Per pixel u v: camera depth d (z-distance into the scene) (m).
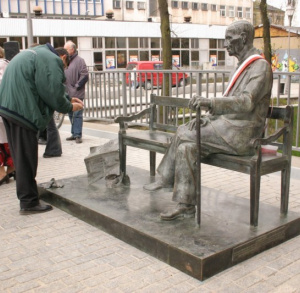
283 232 3.79
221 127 3.74
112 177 5.07
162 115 8.80
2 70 5.99
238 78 3.80
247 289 3.03
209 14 54.06
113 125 10.66
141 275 3.25
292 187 5.37
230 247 3.31
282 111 3.89
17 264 3.48
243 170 3.66
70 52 8.62
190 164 3.74
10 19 26.94
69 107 4.63
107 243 3.84
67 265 3.44
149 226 3.75
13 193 5.43
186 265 3.24
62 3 41.06
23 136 4.45
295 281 3.14
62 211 4.70
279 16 30.05
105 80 10.56
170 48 9.77
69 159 7.27
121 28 32.03
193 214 3.97
